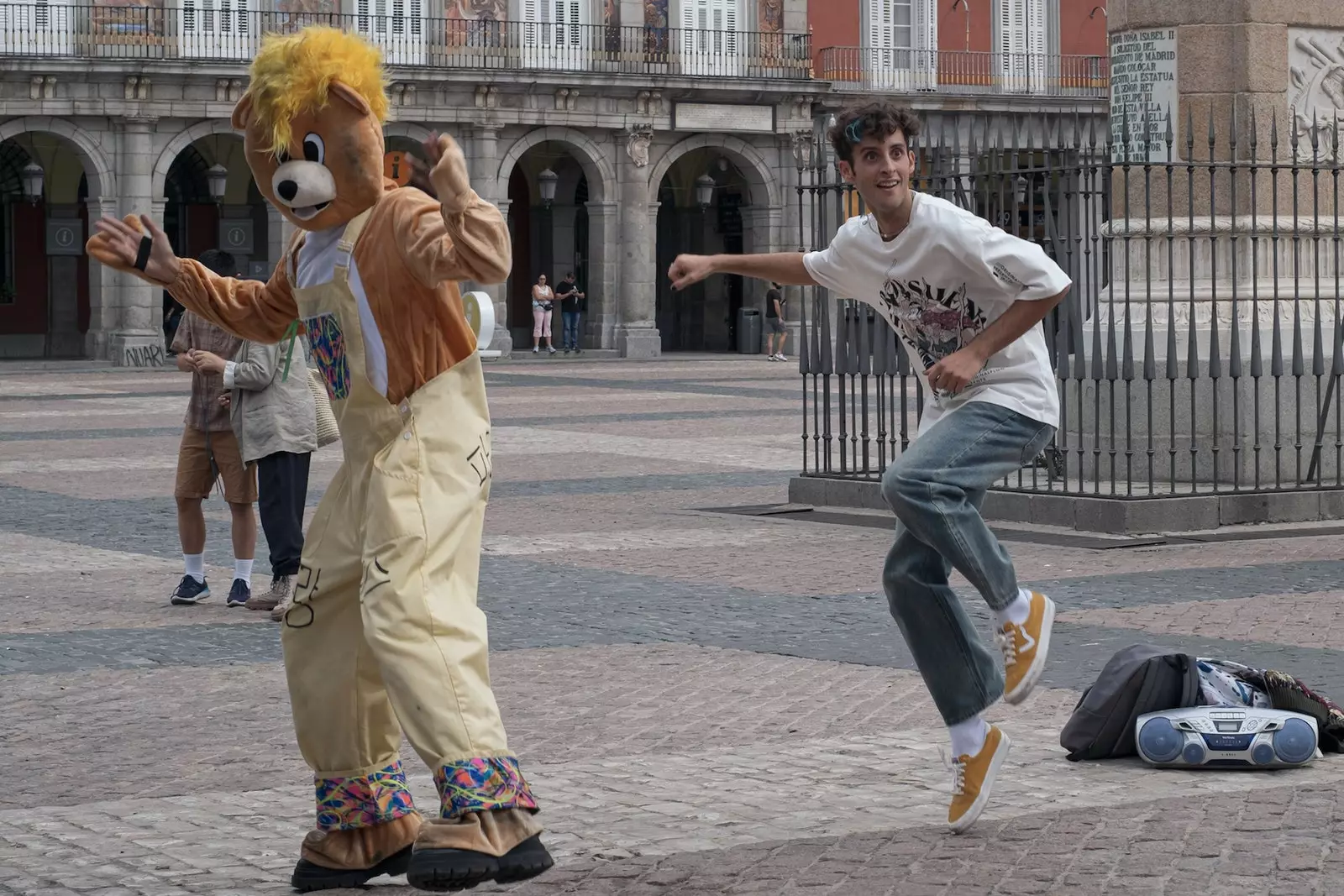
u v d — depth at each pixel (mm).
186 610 11039
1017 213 14594
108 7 44594
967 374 5918
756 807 6441
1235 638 9586
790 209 51906
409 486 5254
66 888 5539
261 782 6941
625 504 16391
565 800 6559
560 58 49562
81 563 12914
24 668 9180
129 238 5684
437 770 5070
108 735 7738
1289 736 6910
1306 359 15180
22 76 43406
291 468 10805
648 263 50125
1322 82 15656
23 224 48188
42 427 25172
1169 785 6715
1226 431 15117
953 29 54062
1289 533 13852
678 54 50781
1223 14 15352
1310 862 5672
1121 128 15562
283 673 9094
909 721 7887
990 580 6020
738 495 16969
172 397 32062
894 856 5812
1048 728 7711
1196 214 15500
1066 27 55094
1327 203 15672
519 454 21109
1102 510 13859
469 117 47750
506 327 48906
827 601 11141
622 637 9969
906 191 6055
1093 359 13977
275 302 5809
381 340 5316
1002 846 5902
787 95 51125
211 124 45281
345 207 5383
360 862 5562
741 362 46594
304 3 46750
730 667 9125
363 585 5219
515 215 53031
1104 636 9711
